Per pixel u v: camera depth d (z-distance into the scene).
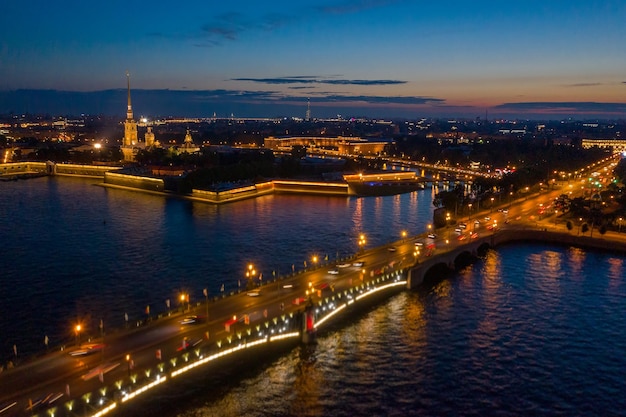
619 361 144.38
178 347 129.50
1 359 137.75
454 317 172.25
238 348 132.50
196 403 121.50
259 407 121.25
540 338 157.38
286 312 152.75
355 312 175.12
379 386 130.75
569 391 129.62
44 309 172.38
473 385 131.75
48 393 108.38
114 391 110.50
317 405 122.69
